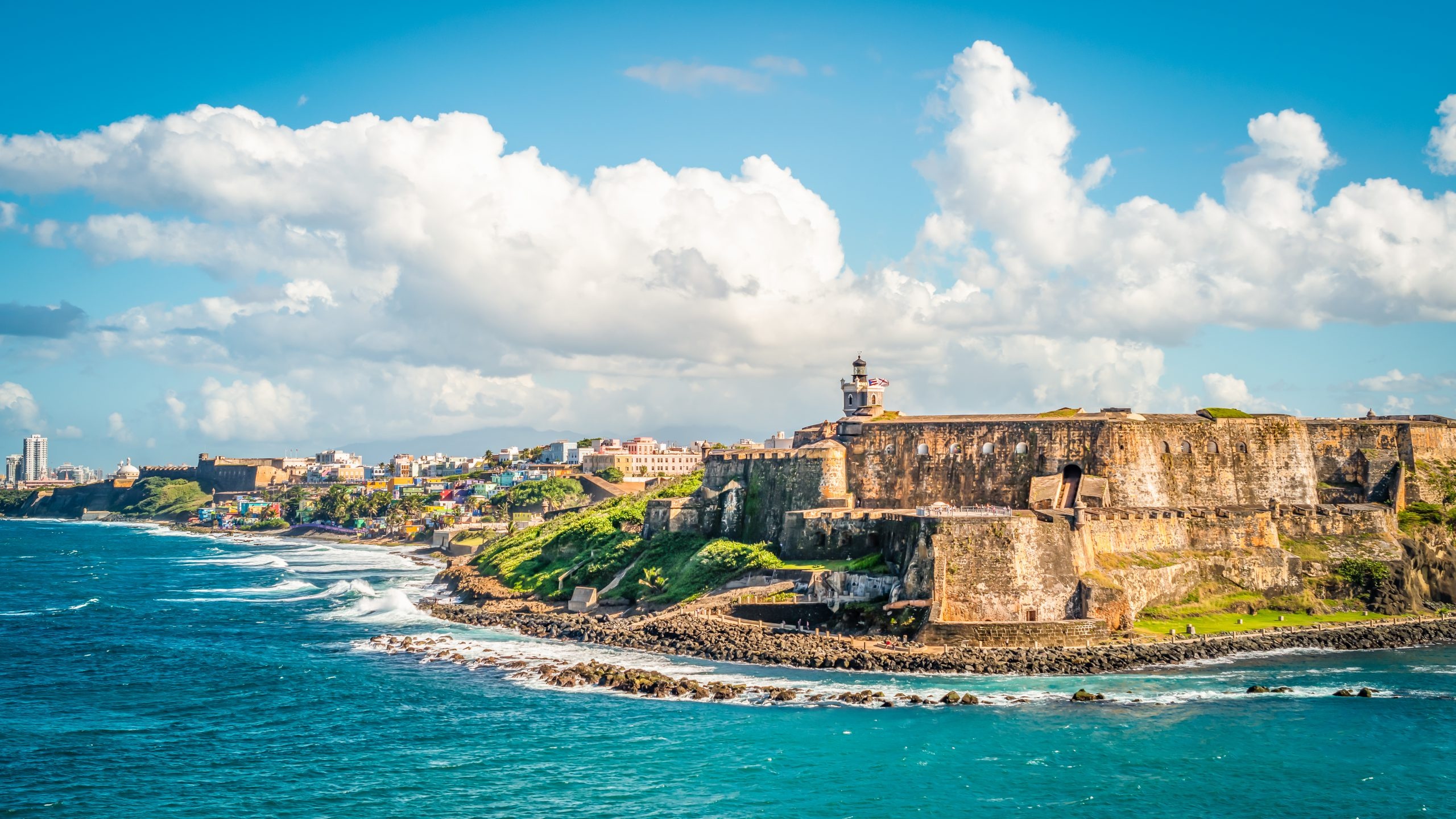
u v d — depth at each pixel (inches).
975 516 5182.1
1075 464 6127.0
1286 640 5196.9
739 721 4023.1
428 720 4151.1
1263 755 3627.0
